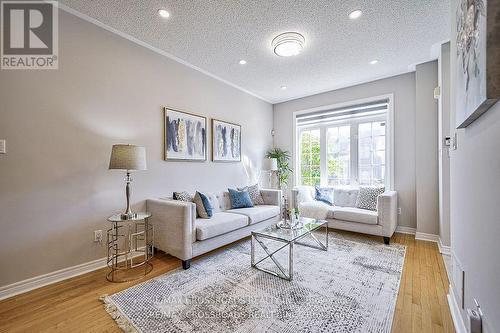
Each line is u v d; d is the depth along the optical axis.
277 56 3.19
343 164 4.48
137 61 2.84
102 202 2.51
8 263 1.94
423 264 2.51
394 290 1.99
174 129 3.24
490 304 0.97
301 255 2.78
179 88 3.34
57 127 2.21
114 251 2.57
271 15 2.33
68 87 2.28
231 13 2.30
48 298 1.89
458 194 1.57
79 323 1.59
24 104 2.03
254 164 4.82
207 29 2.58
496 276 0.91
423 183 3.38
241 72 3.72
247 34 2.67
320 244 3.02
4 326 1.56
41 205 2.11
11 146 1.96
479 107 0.97
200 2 2.15
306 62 3.38
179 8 2.23
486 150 1.02
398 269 2.39
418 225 3.41
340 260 2.62
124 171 2.70
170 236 2.54
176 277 2.23
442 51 2.86
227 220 2.86
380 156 4.06
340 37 2.72
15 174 1.98
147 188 2.93
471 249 1.25
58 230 2.21
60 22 2.24
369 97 4.09
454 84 1.74
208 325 1.55
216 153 3.91
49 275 2.14
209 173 3.81
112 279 2.21
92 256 2.42
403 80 3.77
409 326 1.55
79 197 2.34
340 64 3.43
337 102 4.46
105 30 2.55
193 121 3.52
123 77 2.71
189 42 2.85
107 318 1.64
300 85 4.29
